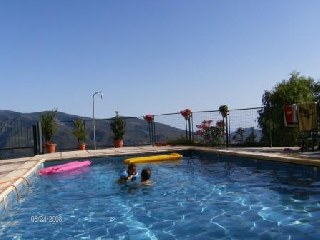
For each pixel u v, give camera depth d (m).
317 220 6.88
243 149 16.83
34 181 13.00
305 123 13.86
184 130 22.44
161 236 6.69
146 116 23.81
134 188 11.20
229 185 10.75
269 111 17.92
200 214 7.93
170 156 17.55
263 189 9.81
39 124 19.88
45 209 9.05
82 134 21.84
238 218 7.41
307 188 9.47
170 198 9.65
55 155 18.97
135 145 23.66
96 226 7.52
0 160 18.00
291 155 13.05
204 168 14.41
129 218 8.00
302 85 19.69
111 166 16.52
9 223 7.93
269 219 7.17
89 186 11.91
